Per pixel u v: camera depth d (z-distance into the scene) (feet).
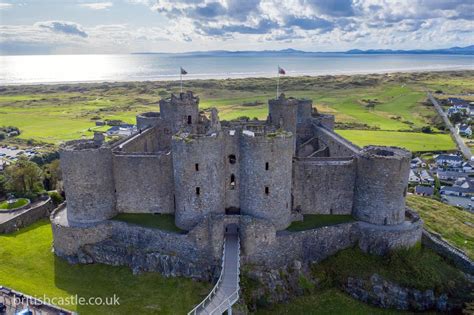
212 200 165.99
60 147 174.09
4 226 205.26
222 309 132.87
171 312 140.97
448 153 451.94
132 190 181.16
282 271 162.50
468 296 161.68
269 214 165.07
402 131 516.32
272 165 160.45
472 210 310.24
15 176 257.14
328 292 162.81
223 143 166.50
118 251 168.25
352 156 186.29
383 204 171.73
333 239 171.73
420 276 163.43
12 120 572.10
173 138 161.79
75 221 176.24
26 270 166.09
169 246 163.84
